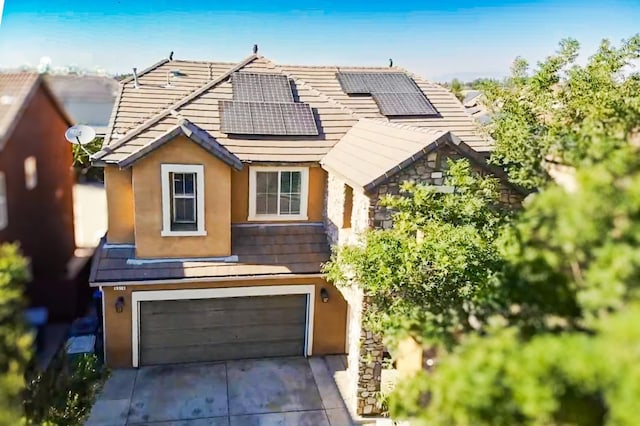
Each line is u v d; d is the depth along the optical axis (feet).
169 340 53.11
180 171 50.19
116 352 51.55
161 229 50.96
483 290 26.43
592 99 40.63
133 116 58.59
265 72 69.51
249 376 52.01
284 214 58.29
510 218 32.45
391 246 36.37
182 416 45.14
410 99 69.82
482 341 16.98
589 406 15.51
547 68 46.65
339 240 51.83
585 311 16.69
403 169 42.88
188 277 50.16
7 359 15.40
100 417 44.34
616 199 14.08
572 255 16.90
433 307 30.17
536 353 14.53
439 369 17.42
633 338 12.63
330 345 56.70
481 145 57.00
